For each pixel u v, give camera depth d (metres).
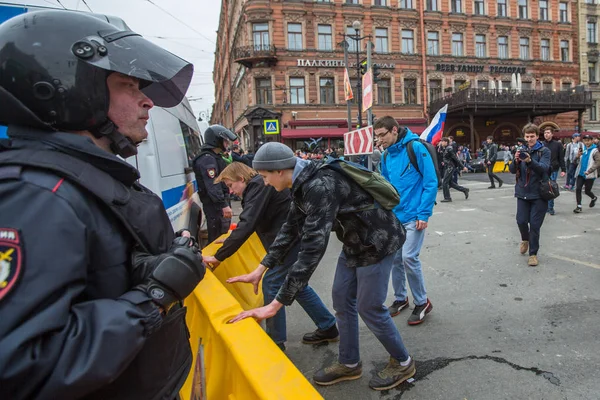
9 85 0.82
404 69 27.03
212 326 1.72
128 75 0.92
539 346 2.71
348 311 2.33
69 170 0.78
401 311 3.43
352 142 6.30
